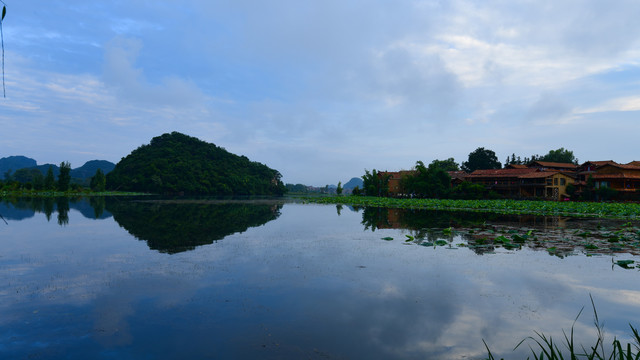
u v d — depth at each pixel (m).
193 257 12.59
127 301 8.05
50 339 6.18
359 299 8.23
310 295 8.48
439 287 9.18
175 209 37.25
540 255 13.13
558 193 56.47
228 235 18.09
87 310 7.50
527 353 5.72
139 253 13.24
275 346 5.94
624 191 51.09
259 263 11.72
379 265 11.51
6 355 5.62
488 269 11.01
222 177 141.38
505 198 57.50
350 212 35.91
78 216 27.28
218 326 6.72
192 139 160.00
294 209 41.16
